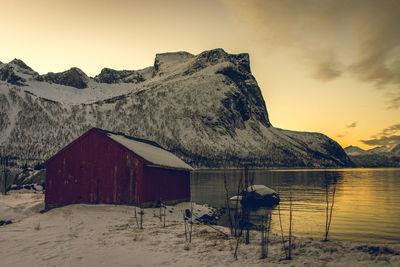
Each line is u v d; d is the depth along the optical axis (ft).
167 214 62.54
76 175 69.26
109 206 62.85
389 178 277.85
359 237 51.44
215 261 27.20
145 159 64.90
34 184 113.09
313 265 25.07
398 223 64.69
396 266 23.98
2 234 38.40
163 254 29.89
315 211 83.41
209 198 117.29
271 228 58.18
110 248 32.37
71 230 41.60
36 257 28.32
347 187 172.86
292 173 378.73
